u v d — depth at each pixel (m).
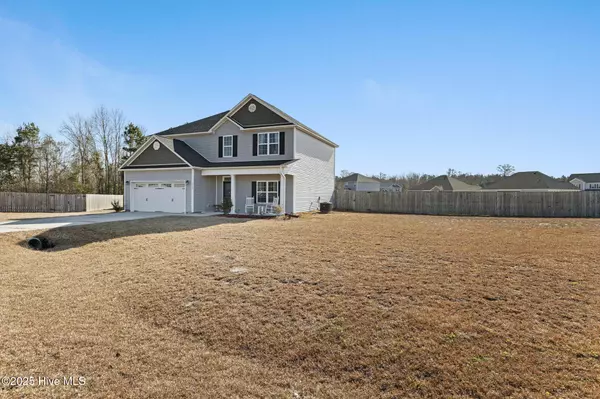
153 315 4.89
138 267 7.21
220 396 3.02
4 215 18.92
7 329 4.40
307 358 3.62
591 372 3.07
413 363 3.38
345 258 7.22
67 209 24.61
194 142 21.94
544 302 4.59
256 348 3.88
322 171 24.05
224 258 7.52
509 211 21.55
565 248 8.02
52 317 4.83
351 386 3.13
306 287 5.49
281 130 19.36
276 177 19.56
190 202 19.48
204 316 4.73
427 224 14.14
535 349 3.47
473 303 4.62
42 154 34.97
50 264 7.86
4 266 7.65
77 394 3.04
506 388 2.92
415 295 4.96
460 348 3.56
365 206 25.62
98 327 4.50
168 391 3.10
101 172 37.94
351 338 3.91
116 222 13.63
